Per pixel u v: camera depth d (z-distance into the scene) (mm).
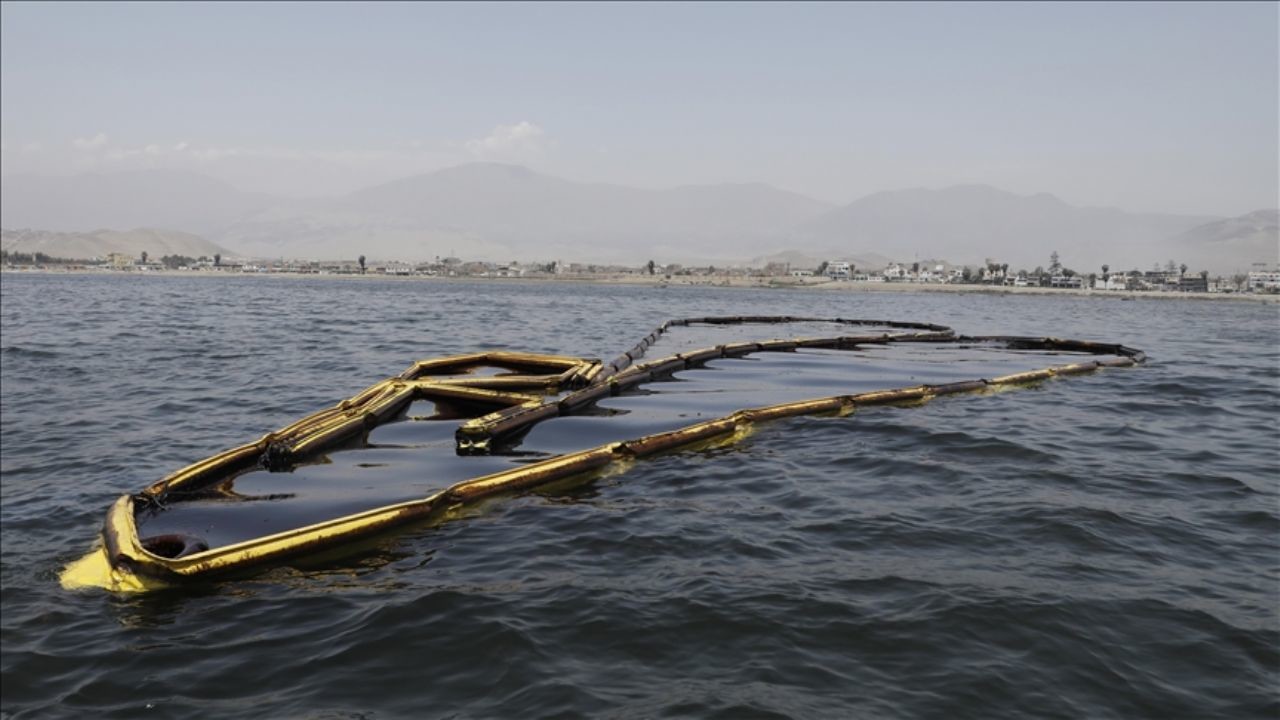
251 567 10555
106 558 10906
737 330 51375
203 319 64438
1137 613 8664
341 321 64188
